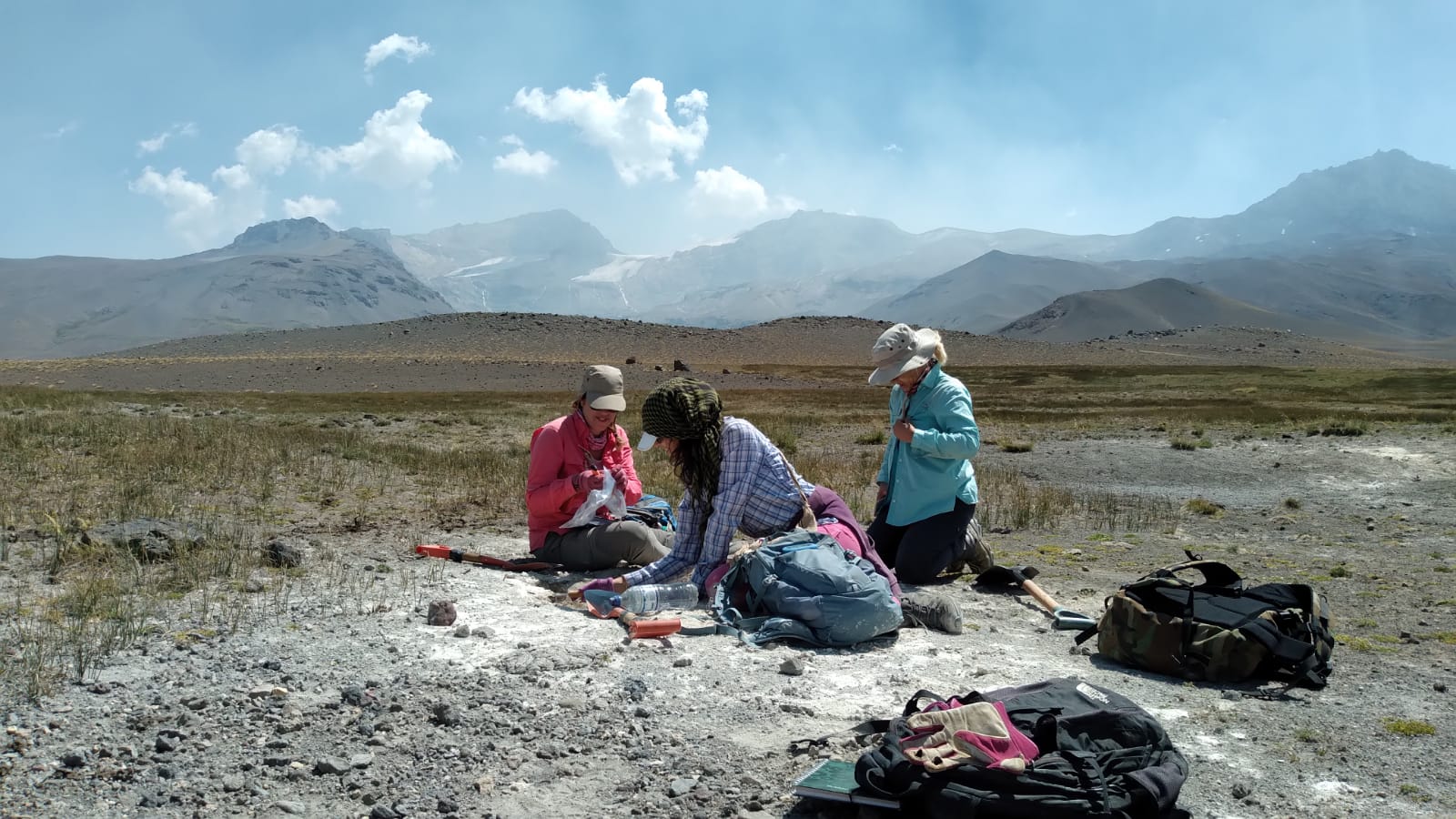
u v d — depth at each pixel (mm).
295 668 4633
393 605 5777
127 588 5809
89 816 3240
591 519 6980
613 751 3928
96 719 3955
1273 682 4859
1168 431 22438
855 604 5344
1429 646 5555
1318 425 22688
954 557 7020
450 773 3699
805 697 4539
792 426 26688
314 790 3523
